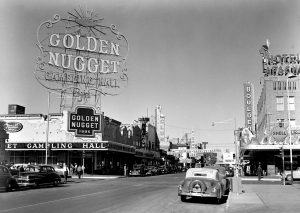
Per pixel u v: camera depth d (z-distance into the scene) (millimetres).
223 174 22406
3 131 56562
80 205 16812
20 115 60125
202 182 19062
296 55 57438
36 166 29406
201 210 16172
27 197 20578
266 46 59250
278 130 51406
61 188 28562
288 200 19219
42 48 58062
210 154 120312
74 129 57406
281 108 56406
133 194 23156
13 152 58625
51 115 59344
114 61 61906
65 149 56656
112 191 25469
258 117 76750
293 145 50594
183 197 19641
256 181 40469
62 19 59562
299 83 56656
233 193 22938
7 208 15422
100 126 58656
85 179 44281
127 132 72875
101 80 61031
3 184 24406
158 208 16406
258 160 59531
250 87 67938
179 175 62750
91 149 56281
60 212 14336
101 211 14836
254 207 16469
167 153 118562
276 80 57062
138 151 75938
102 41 61562
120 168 62531
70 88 59781
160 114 139000
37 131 58500
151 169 63250
